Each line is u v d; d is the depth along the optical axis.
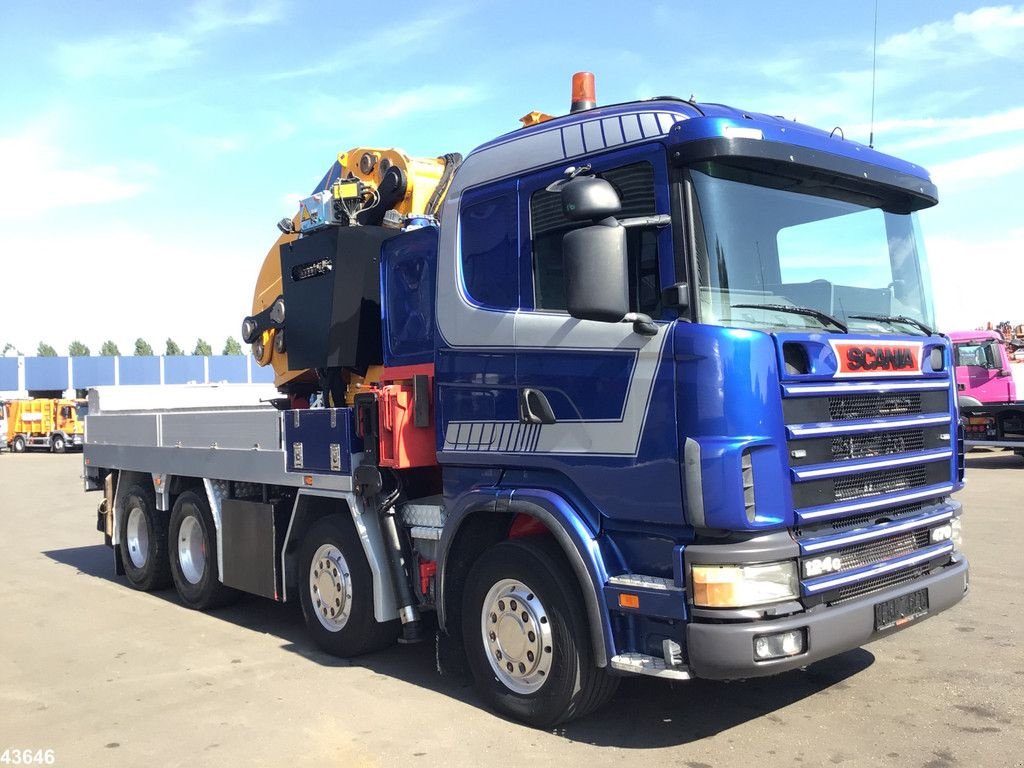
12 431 43.03
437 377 5.20
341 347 6.21
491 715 4.85
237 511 7.04
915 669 5.43
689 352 3.85
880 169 4.70
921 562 4.58
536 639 4.53
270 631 6.96
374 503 5.69
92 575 9.70
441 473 5.69
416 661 5.99
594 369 4.26
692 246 3.94
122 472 9.09
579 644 4.35
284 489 6.70
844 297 4.55
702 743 4.38
